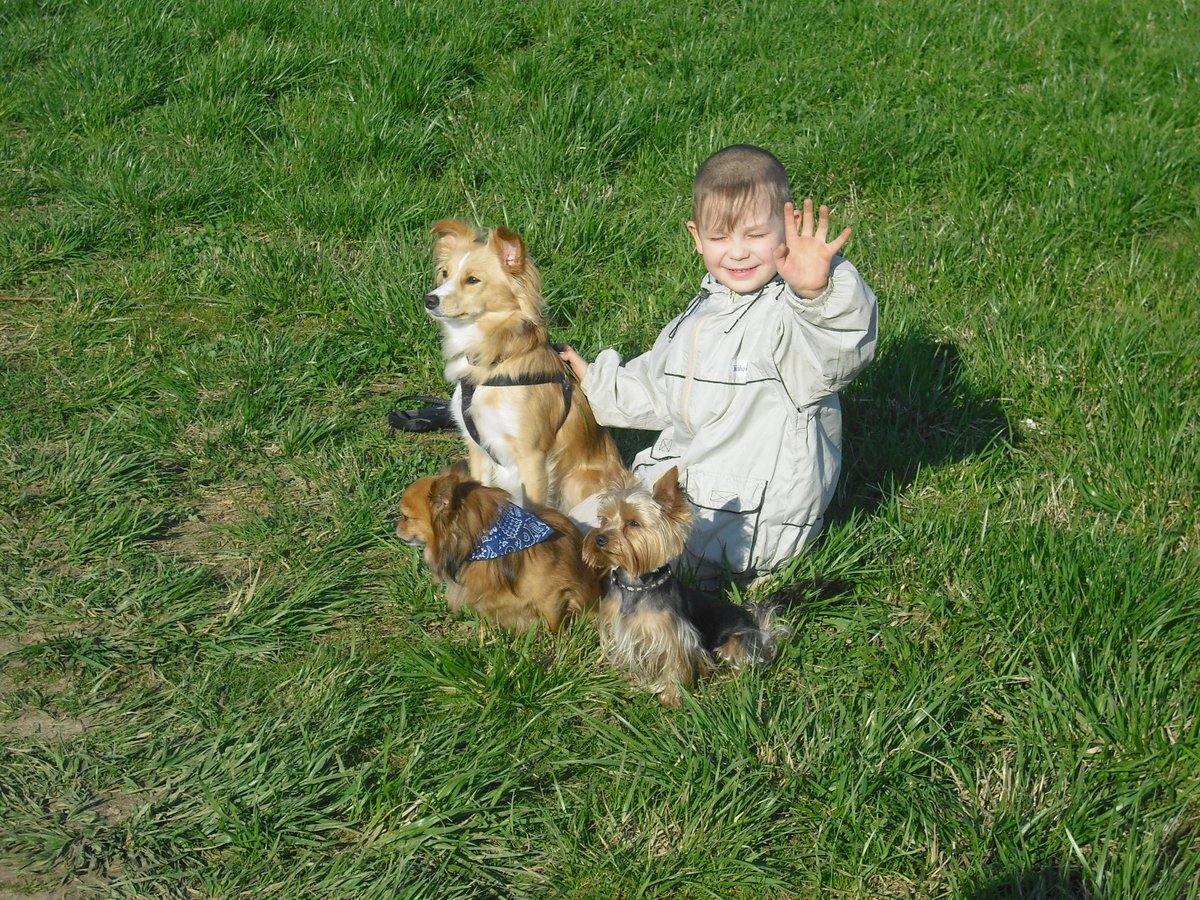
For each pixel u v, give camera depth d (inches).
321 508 122.4
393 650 110.2
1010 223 157.5
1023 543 114.4
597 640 110.0
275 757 101.0
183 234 157.6
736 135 173.6
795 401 109.4
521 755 103.0
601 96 178.4
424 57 187.3
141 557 116.3
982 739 103.6
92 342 140.5
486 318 119.5
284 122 176.4
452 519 106.4
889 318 139.3
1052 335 139.0
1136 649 106.2
